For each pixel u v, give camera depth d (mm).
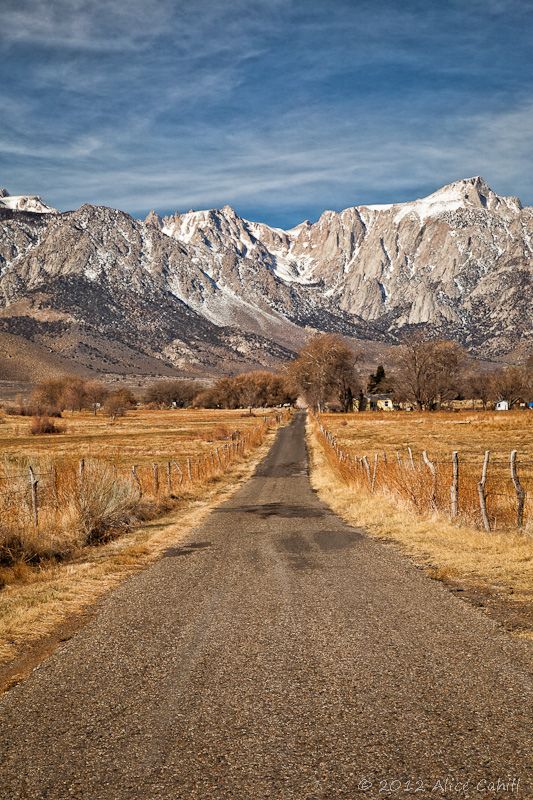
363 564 9914
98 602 8219
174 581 9258
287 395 164625
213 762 3771
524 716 4160
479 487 12328
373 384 144375
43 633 6867
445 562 9734
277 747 3918
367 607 7230
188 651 5922
